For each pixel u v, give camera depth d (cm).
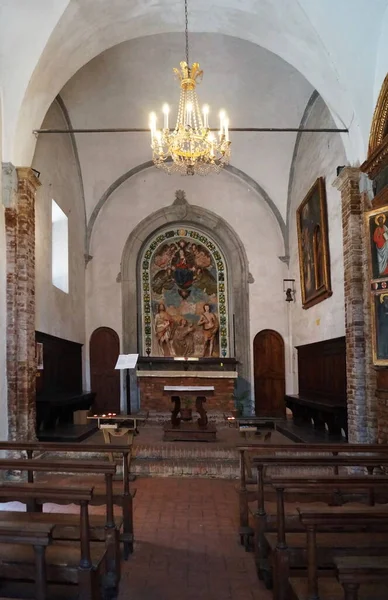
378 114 795
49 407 992
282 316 1458
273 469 785
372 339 745
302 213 1263
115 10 847
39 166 1042
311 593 325
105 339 1445
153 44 1081
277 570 401
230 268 1496
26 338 846
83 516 375
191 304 1497
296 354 1398
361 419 830
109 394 1424
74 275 1333
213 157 859
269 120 1278
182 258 1512
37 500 496
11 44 809
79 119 1265
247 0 830
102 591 423
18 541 335
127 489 521
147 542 546
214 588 443
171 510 656
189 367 1408
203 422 1028
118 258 1466
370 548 382
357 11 757
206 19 909
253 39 927
